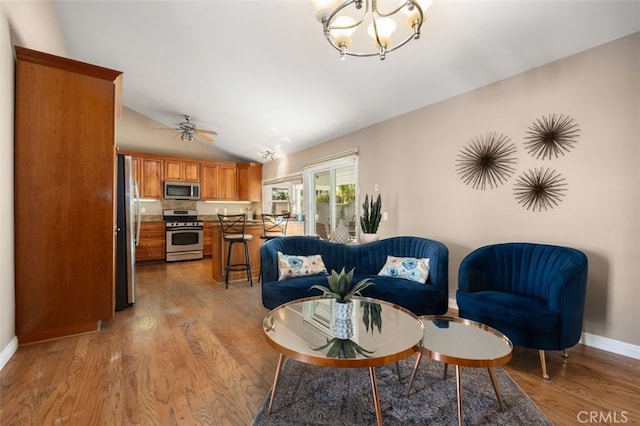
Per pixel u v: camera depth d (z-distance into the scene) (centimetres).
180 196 671
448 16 230
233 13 277
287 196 673
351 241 484
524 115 271
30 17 248
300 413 157
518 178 276
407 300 266
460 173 322
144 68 417
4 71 205
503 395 173
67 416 153
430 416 155
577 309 201
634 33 213
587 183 236
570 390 179
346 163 484
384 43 179
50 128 237
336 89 366
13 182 223
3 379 187
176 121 627
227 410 159
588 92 234
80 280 252
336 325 181
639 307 214
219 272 452
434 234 349
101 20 322
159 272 527
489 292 243
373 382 141
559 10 208
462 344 161
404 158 385
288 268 305
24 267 229
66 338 247
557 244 252
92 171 255
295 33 286
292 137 556
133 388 178
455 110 327
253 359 215
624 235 220
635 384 185
